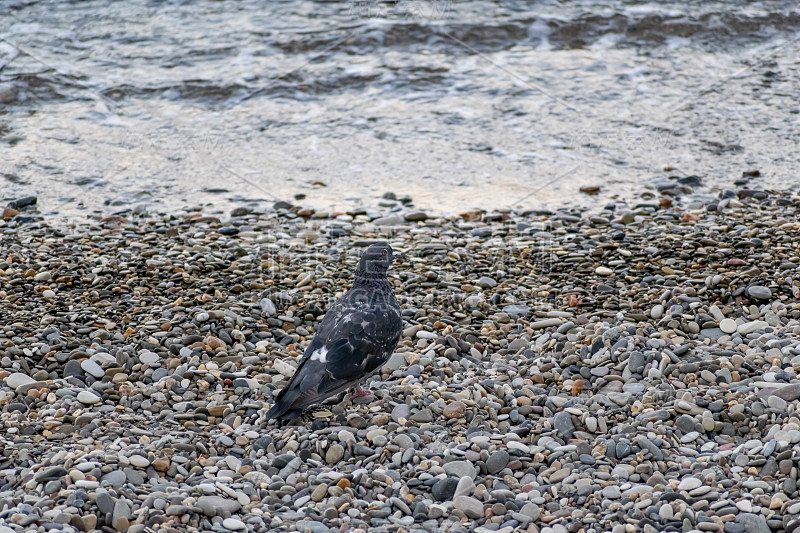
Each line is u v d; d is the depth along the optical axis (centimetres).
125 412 812
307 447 751
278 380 874
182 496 659
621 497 674
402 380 876
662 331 944
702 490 669
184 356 918
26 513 626
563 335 957
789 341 893
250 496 685
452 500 681
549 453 745
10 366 876
